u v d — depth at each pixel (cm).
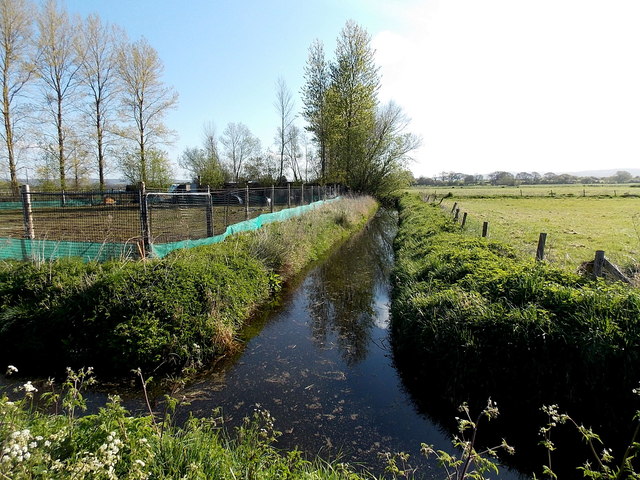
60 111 2419
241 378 477
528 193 4594
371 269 1075
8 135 2136
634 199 3584
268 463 276
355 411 414
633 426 336
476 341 430
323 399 436
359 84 2789
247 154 4869
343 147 2927
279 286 829
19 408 221
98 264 589
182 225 1161
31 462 163
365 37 2727
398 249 1207
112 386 439
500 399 396
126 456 210
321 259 1171
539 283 477
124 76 2677
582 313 404
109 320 489
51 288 524
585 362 368
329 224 1522
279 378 480
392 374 499
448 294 525
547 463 338
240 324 628
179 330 494
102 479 179
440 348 456
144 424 247
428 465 334
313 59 2942
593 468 329
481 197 4056
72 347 477
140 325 479
